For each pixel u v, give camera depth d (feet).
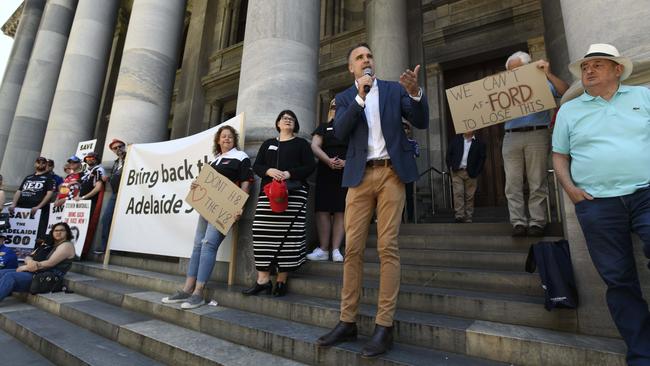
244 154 12.37
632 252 6.01
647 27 6.84
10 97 46.50
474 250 12.71
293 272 12.25
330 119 13.58
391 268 7.31
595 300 7.01
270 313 10.03
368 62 8.24
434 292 9.04
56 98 29.81
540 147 11.44
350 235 7.80
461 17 27.61
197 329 9.94
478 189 25.25
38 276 14.70
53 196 23.09
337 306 9.20
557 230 11.62
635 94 6.21
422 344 7.61
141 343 9.41
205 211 11.43
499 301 7.98
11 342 11.17
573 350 6.29
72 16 42.27
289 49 14.56
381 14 24.76
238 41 41.06
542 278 7.45
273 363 7.70
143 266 16.96
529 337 6.77
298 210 11.18
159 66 23.47
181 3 26.03
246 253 12.40
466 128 9.04
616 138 6.12
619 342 6.50
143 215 16.51
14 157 36.04
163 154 16.49
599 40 7.38
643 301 5.85
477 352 7.03
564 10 8.50
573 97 7.44
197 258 11.85
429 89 27.66
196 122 38.42
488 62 27.25
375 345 6.98
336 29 34.30
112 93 50.31
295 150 11.49
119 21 52.31
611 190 6.04
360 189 7.74
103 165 21.31
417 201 23.61
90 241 19.95
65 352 9.29
